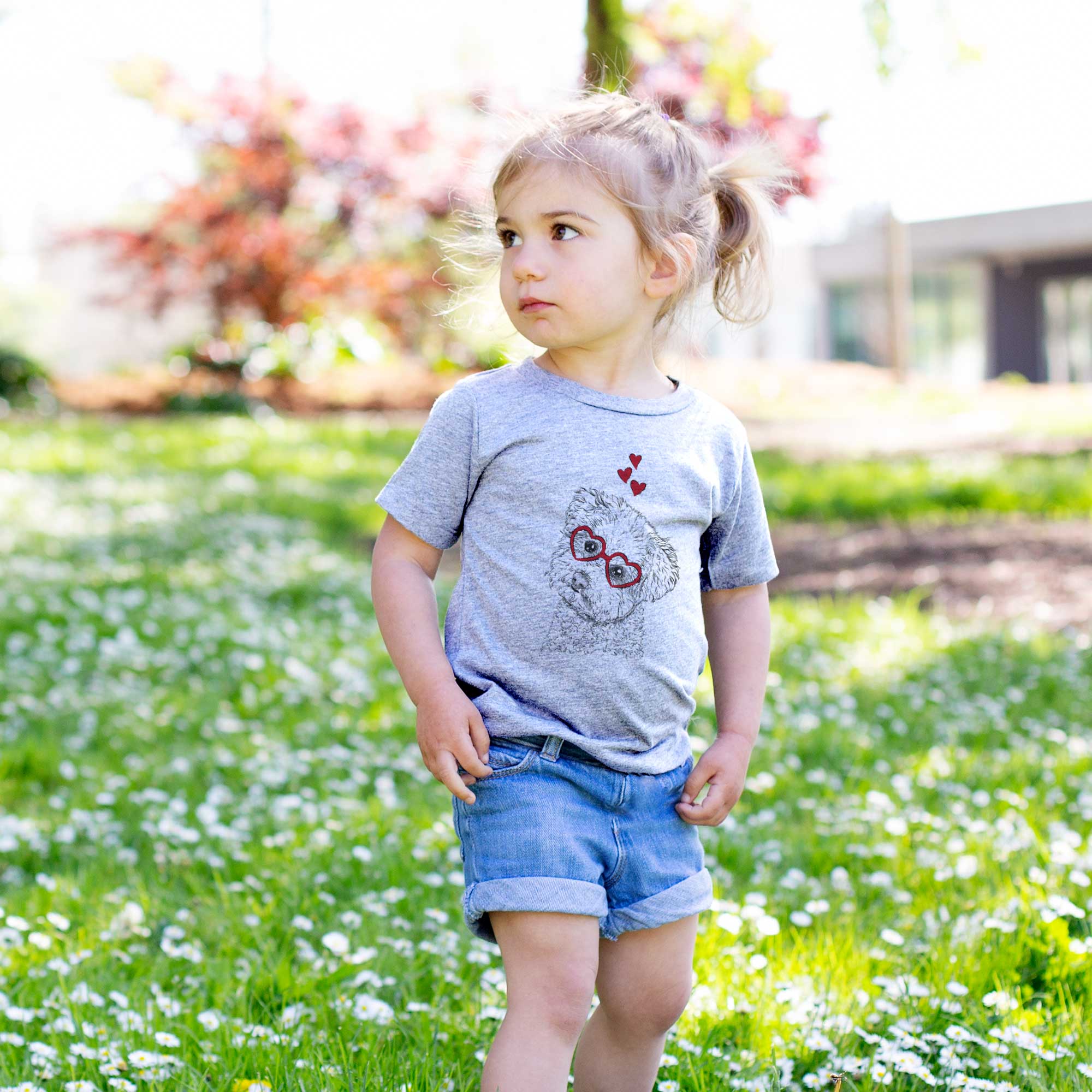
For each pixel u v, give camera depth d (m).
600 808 2.06
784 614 6.94
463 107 19.28
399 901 3.19
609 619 2.05
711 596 2.37
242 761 4.48
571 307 2.09
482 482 2.14
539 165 2.11
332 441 15.07
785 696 5.33
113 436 15.07
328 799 4.05
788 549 9.02
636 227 2.12
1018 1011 2.48
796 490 10.91
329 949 2.87
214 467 12.73
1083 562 7.83
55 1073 2.28
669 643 2.10
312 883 3.28
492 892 1.99
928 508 10.02
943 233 30.80
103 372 23.78
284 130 18.89
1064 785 4.17
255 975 2.71
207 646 6.04
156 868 3.51
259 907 3.10
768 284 2.48
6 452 13.09
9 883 3.46
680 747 2.19
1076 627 6.57
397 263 19.83
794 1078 2.39
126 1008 2.51
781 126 16.00
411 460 2.18
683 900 2.10
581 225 2.09
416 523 2.16
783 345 33.16
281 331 20.06
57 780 4.41
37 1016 2.50
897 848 3.58
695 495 2.15
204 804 4.04
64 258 30.19
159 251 19.75
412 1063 2.30
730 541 2.31
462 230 2.64
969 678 5.63
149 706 5.16
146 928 3.04
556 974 1.99
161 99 18.77
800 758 4.63
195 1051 2.37
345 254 20.02
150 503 10.43
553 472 2.08
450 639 2.15
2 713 5.07
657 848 2.10
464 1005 2.65
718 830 3.72
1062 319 30.95
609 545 2.06
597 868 2.03
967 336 32.28
